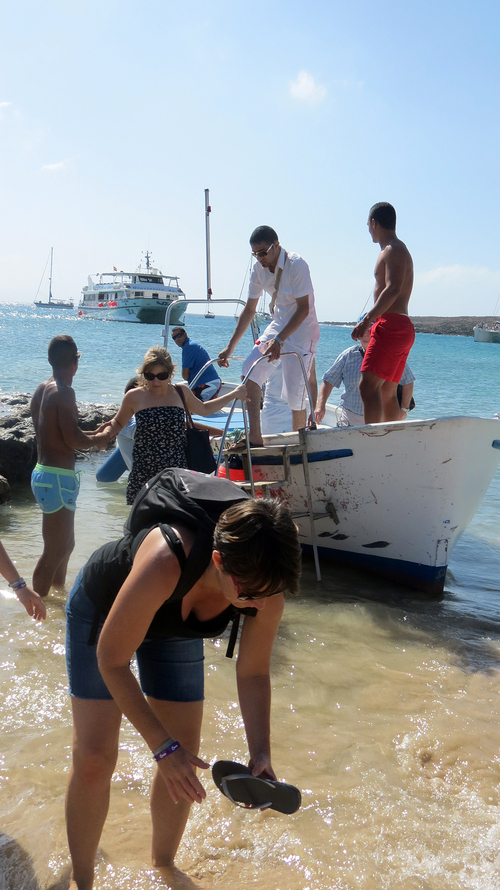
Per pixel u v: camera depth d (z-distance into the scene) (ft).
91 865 6.64
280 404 22.50
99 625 6.26
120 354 91.50
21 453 25.67
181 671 6.57
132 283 237.66
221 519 5.16
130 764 8.83
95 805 6.43
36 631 12.50
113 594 6.15
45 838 7.36
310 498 16.97
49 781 8.35
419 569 16.51
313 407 20.01
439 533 15.99
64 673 11.00
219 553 5.08
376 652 12.58
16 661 11.29
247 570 4.91
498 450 16.46
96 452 31.89
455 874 7.12
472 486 16.21
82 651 6.41
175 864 7.16
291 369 18.30
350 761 9.05
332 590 16.34
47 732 9.37
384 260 16.93
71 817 6.47
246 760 8.94
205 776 8.66
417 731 9.89
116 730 6.42
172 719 6.59
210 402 14.84
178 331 27.14
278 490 18.01
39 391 14.30
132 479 13.79
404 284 17.03
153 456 13.56
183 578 5.41
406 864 7.24
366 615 14.24
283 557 4.94
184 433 13.92
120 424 14.15
